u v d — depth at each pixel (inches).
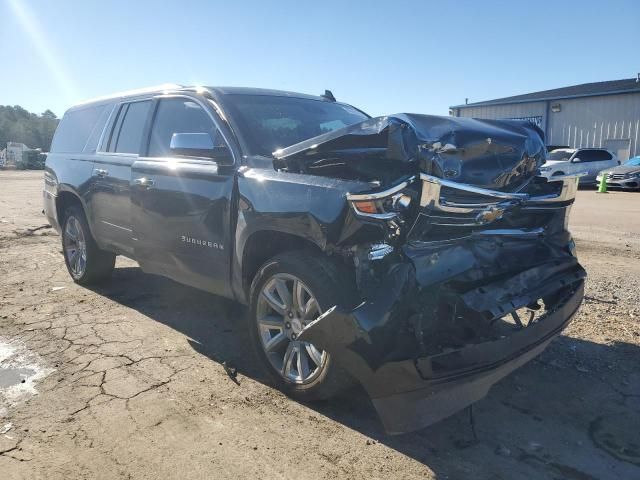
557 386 148.2
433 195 112.3
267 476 108.5
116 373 152.3
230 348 171.6
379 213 114.0
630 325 189.9
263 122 167.8
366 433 124.9
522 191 135.2
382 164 121.3
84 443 118.5
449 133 118.7
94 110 238.5
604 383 149.6
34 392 140.9
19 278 255.8
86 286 241.0
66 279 254.8
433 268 115.5
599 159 901.8
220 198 155.8
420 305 113.5
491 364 113.9
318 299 125.0
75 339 177.2
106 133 220.8
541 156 139.5
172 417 129.4
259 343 145.9
